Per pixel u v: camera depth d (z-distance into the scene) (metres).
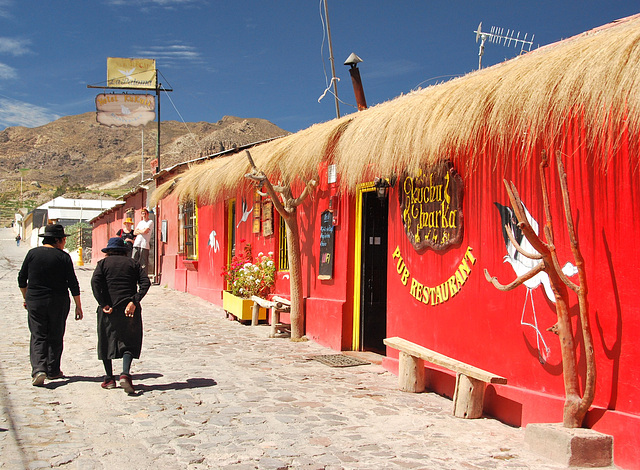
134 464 4.06
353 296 8.81
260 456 4.27
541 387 5.05
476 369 5.38
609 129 4.27
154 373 6.98
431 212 6.62
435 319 6.55
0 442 4.41
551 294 4.96
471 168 5.98
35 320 6.35
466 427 5.16
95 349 8.46
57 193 155.88
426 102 5.98
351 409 5.62
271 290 11.34
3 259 37.38
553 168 4.93
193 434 4.74
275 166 9.37
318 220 9.57
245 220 12.79
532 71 4.82
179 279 17.91
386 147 6.33
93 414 5.24
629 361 4.21
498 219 5.61
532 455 4.42
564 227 4.81
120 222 29.38
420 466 4.16
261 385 6.48
